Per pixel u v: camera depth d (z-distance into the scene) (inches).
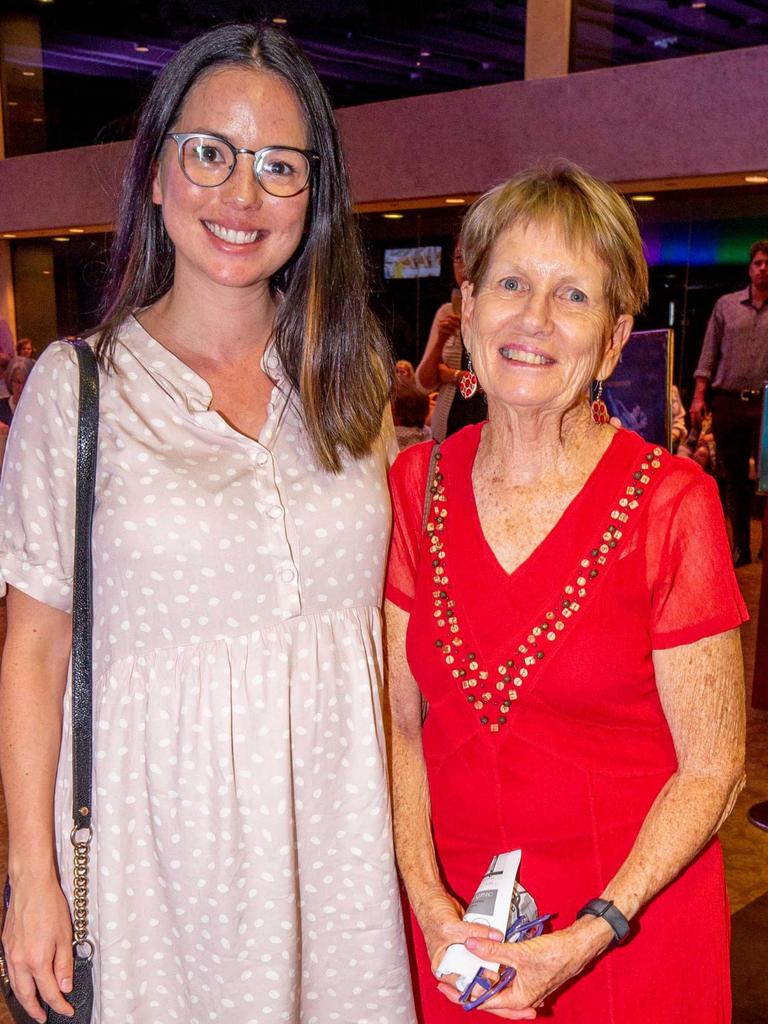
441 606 63.6
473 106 334.0
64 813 60.2
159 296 65.4
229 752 58.2
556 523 61.2
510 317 59.3
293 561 59.7
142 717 58.6
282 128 59.5
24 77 485.7
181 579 57.7
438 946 58.4
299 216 60.4
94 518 58.6
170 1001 61.4
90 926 59.7
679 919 60.6
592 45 328.2
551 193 59.1
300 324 63.4
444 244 366.0
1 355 483.2
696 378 325.7
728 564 59.2
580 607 59.5
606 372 62.7
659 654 59.6
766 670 195.8
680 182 309.6
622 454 61.1
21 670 59.1
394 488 67.7
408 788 66.1
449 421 146.1
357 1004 63.8
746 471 320.5
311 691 60.4
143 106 62.1
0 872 131.3
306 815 61.2
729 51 282.7
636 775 60.7
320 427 61.9
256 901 59.2
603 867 60.0
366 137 361.7
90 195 451.8
